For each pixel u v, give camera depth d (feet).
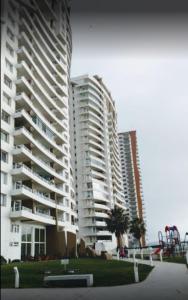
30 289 46.75
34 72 160.15
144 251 177.88
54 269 72.54
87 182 319.88
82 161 331.77
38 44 160.04
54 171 166.71
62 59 200.85
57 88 195.31
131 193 559.79
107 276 60.03
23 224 139.85
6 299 38.83
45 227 158.71
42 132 153.79
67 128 214.28
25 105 139.95
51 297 39.55
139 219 323.16
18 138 131.44
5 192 115.55
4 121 125.18
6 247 111.04
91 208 309.01
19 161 136.26
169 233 232.53
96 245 179.22
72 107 358.23
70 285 50.24
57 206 163.94
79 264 87.40
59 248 155.53
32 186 138.62
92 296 39.52
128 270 70.64
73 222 205.16
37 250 147.95
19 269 71.20
